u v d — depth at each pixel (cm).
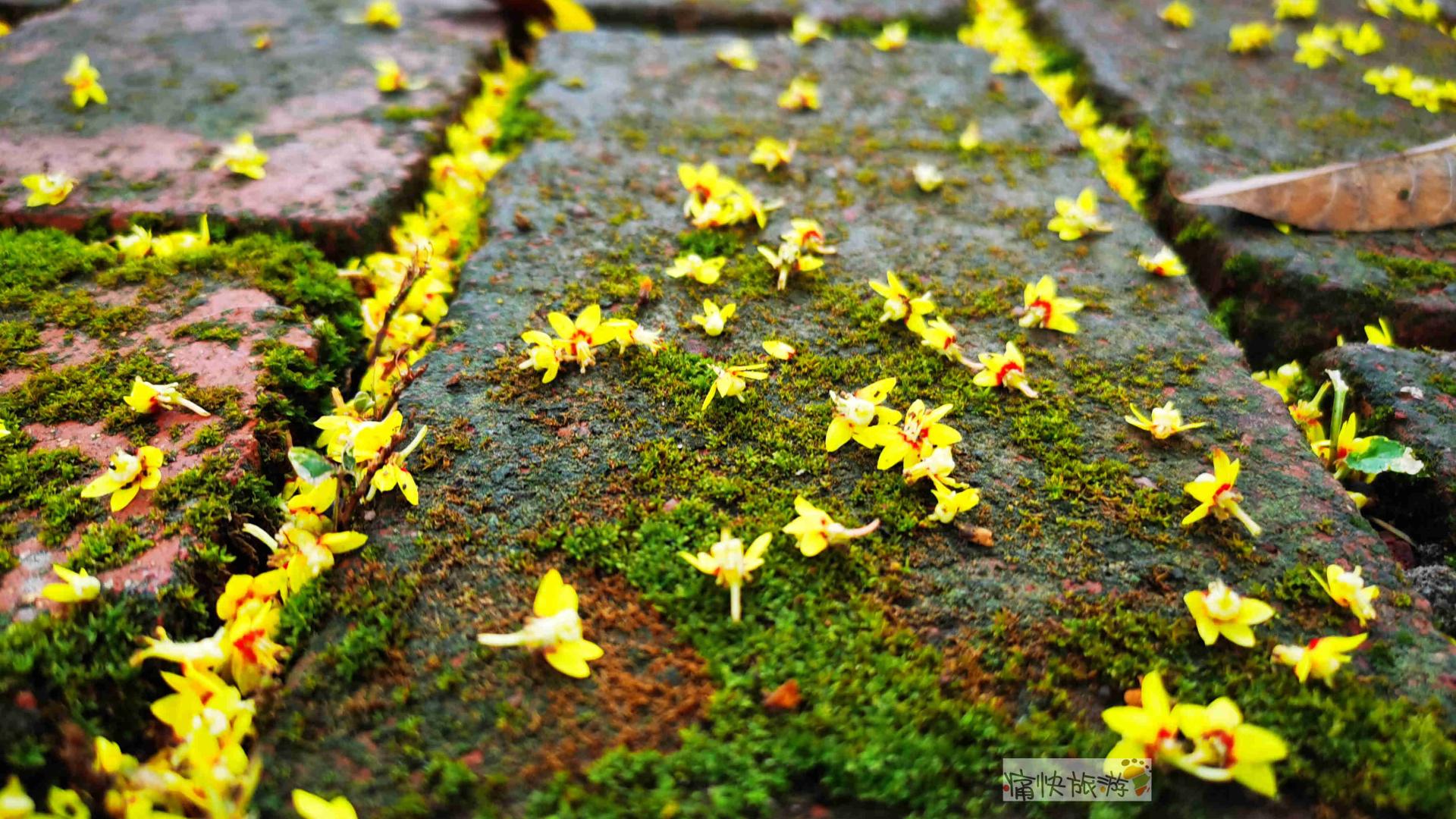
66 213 20
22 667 13
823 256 20
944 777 13
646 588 14
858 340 18
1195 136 23
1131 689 14
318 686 14
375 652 14
